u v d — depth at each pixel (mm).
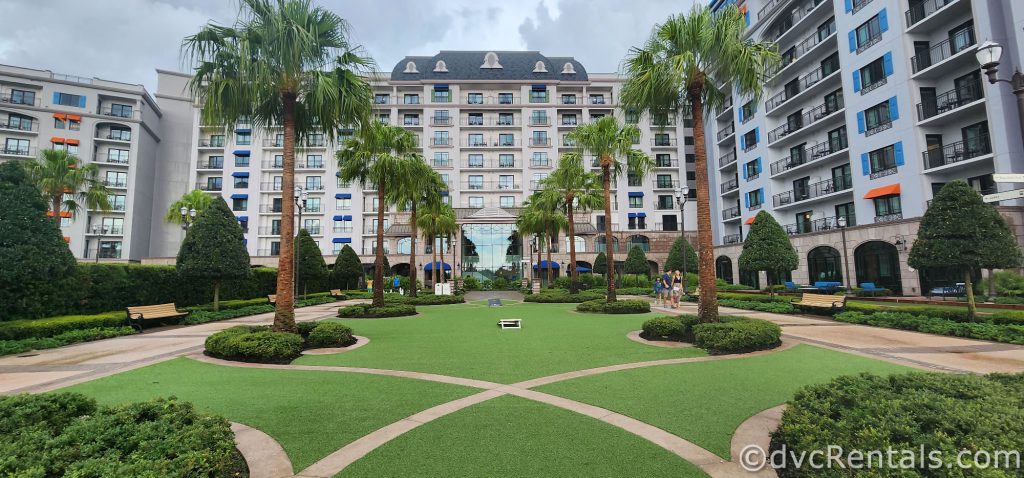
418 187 20641
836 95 30312
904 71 23938
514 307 21422
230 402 5445
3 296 11109
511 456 3736
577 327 12750
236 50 9203
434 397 5602
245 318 17219
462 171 54219
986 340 9766
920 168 23062
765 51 10750
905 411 3307
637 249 36656
